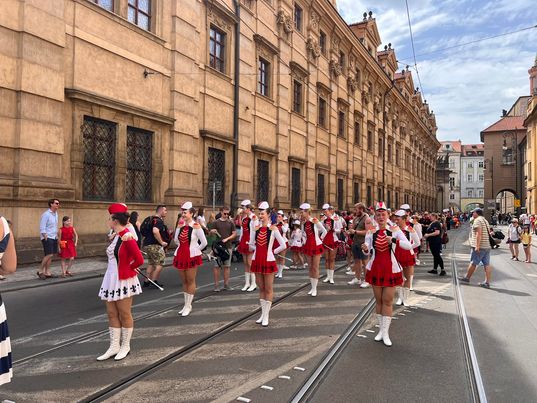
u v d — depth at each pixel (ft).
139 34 46.37
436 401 13.39
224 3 60.85
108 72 42.75
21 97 34.76
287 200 76.13
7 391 13.69
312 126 86.22
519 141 203.10
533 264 50.37
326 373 15.56
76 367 15.75
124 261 16.74
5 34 34.06
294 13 80.07
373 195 125.08
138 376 14.98
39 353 17.17
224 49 61.41
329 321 22.54
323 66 92.38
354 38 104.53
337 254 49.65
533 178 130.93
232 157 62.08
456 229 154.71
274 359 16.78
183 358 16.80
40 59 36.17
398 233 19.45
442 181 252.21
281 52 74.95
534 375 15.61
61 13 37.93
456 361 16.98
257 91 68.85
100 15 41.98
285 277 37.55
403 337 20.24
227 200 60.59
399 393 13.94
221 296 28.60
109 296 16.46
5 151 34.17
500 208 249.14
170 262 42.98
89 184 41.52
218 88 59.31
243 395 13.53
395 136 151.02
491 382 14.98
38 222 36.04
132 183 46.34
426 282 36.04
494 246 34.71
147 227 31.45
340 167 100.83
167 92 50.39
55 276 32.14
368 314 24.43
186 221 23.99
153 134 48.44
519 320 23.47
